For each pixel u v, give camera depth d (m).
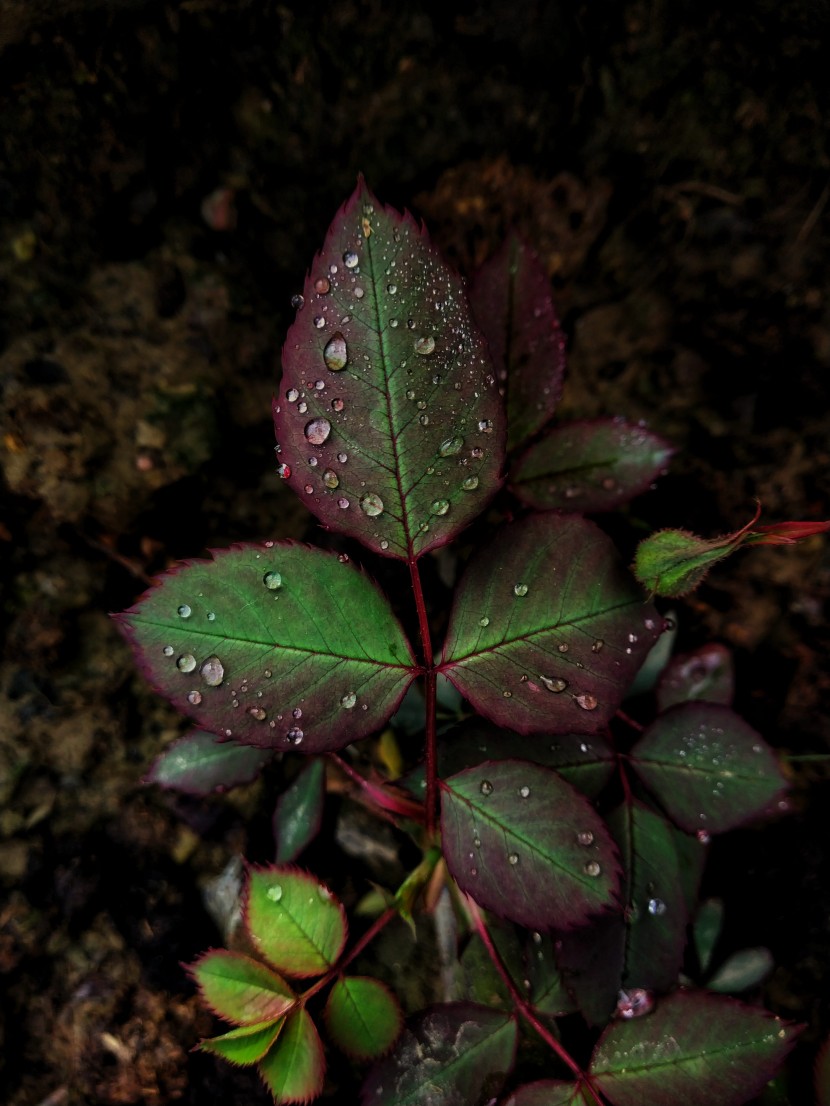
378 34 0.15
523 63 0.16
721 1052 0.11
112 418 0.16
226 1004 0.11
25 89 0.15
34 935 0.14
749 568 0.16
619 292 0.17
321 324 0.10
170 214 0.16
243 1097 0.13
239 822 0.15
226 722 0.10
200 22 0.15
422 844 0.14
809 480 0.16
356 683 0.11
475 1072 0.12
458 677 0.11
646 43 0.15
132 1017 0.14
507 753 0.13
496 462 0.11
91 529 0.16
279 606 0.11
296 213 0.17
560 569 0.11
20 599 0.16
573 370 0.17
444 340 0.11
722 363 0.17
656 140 0.16
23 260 0.15
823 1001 0.14
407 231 0.10
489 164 0.16
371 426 0.11
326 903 0.12
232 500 0.17
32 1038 0.14
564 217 0.17
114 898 0.14
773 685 0.16
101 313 0.16
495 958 0.13
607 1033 0.12
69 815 0.15
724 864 0.15
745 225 0.16
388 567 0.16
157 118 0.15
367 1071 0.14
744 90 0.15
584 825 0.11
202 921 0.14
